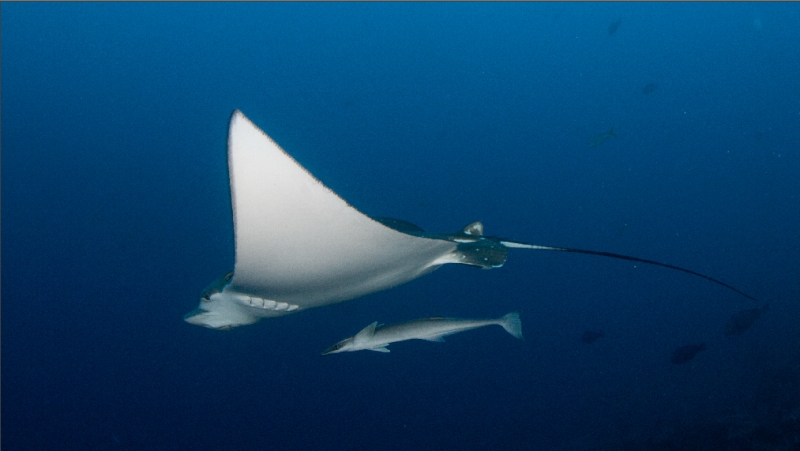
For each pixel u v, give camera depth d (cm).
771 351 1034
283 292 238
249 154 169
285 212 188
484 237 289
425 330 276
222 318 275
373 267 243
